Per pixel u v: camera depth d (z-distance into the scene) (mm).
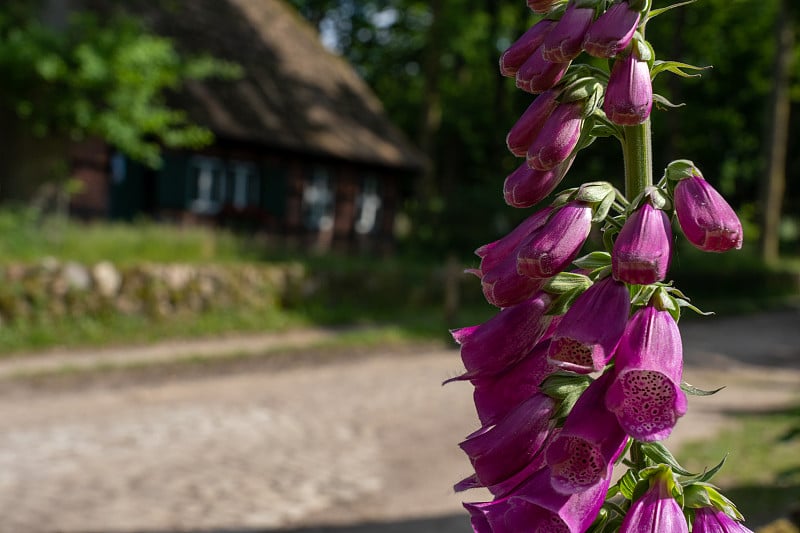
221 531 6465
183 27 23641
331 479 7871
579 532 1230
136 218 20141
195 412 10320
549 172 1388
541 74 1349
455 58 40656
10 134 17766
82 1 19875
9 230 15648
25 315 14500
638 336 1237
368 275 20141
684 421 10070
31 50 14961
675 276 25844
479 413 1425
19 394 10930
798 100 41625
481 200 28484
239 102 23156
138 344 14797
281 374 12914
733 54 38531
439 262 26891
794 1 30484
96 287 15391
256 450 8773
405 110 42062
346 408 10781
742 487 7145
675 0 30797
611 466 1214
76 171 19016
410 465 8367
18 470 7855
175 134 17812
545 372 1402
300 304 18641
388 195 28438
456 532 6465
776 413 10734
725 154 41000
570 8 1305
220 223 22656
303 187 25203
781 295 29891
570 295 1395
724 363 15570
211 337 15867
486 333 1401
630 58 1281
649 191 1251
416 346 15930
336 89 28031
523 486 1318
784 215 45562
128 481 7641
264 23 27312
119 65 15633
